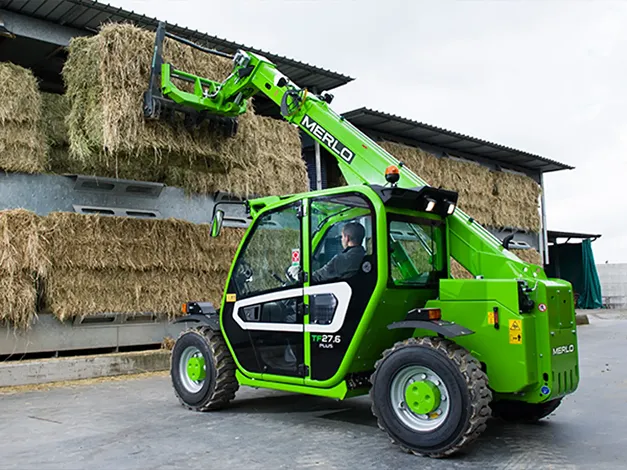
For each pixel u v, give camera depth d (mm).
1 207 6977
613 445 3879
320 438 4098
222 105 6473
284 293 4496
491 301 3748
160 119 6645
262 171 8984
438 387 3615
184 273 7812
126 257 7258
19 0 7758
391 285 3992
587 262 22750
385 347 4270
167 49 7035
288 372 4473
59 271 6840
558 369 3797
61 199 7449
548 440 4020
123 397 5668
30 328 6699
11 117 6914
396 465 3449
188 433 4258
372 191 4059
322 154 11875
